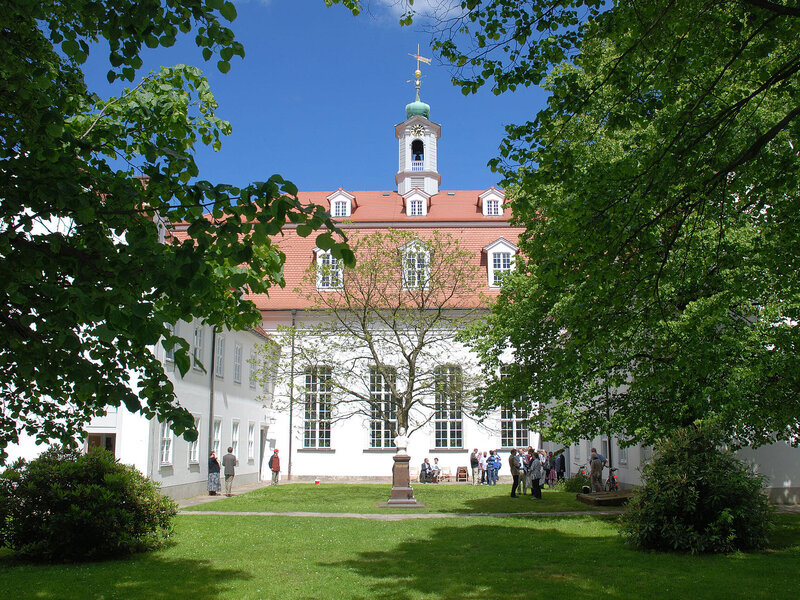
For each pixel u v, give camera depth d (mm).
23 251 4863
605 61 11578
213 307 6820
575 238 8453
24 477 11609
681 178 8523
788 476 19641
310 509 20062
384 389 35281
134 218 6027
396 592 9383
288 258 37656
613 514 18109
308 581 10055
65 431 7031
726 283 12664
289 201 4328
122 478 12062
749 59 8828
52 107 5719
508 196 16750
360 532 15055
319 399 27875
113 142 7375
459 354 33312
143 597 8914
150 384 5234
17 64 5508
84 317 4195
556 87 8859
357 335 26547
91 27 5934
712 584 9578
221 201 4543
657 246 9203
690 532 12109
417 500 23281
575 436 17812
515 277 19250
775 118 11328
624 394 17578
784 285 9719
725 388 13750
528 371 18719
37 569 10703
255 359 29938
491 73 8539
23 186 4875
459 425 35812
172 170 6129
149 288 4562
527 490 27578
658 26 8102
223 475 27297
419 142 46375
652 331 12789
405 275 28172
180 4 5082
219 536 14297
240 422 30109
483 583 9945
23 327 5121
